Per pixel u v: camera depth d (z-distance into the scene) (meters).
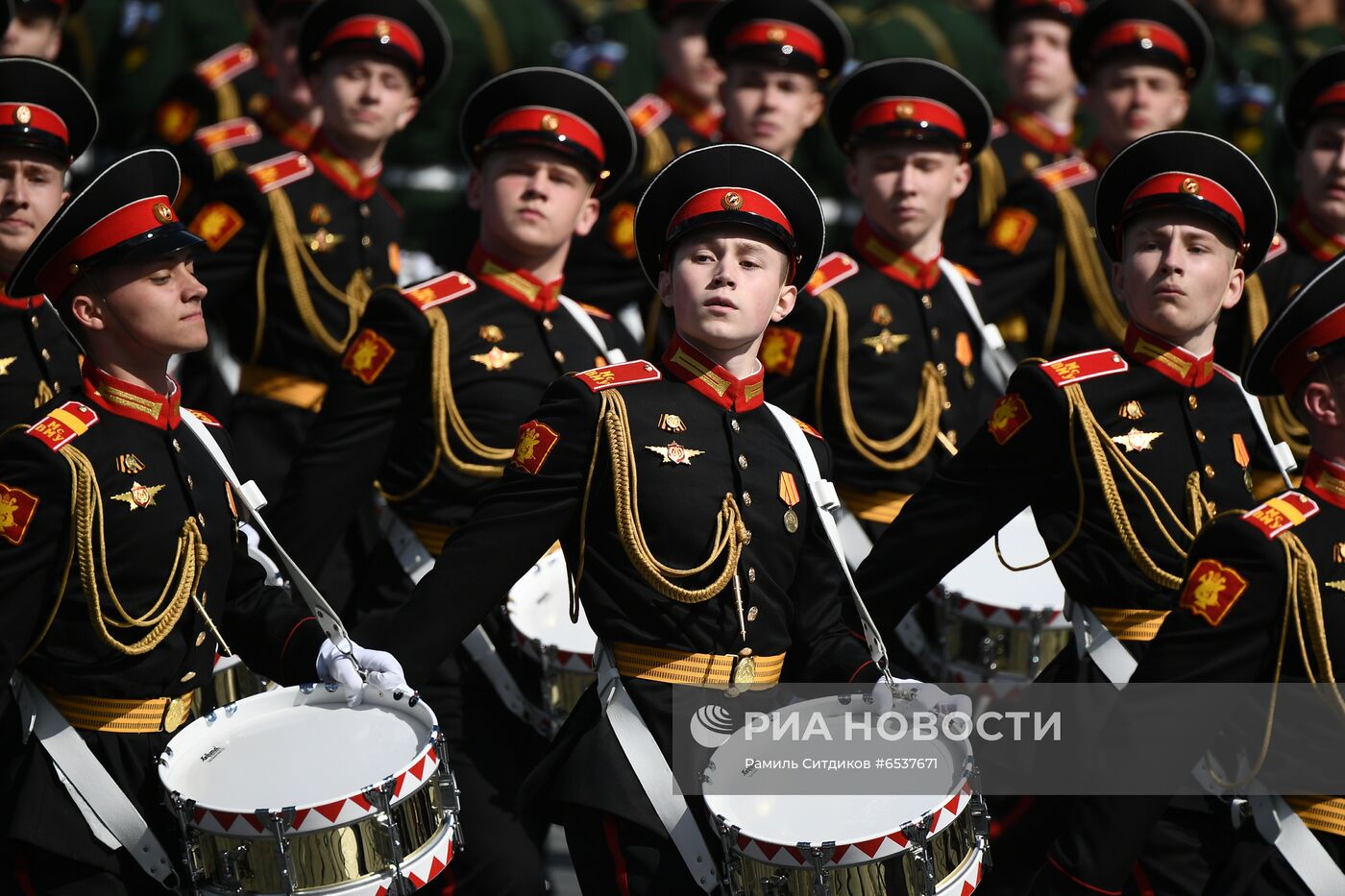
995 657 17.48
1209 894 13.48
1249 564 12.79
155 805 13.49
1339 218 21.73
